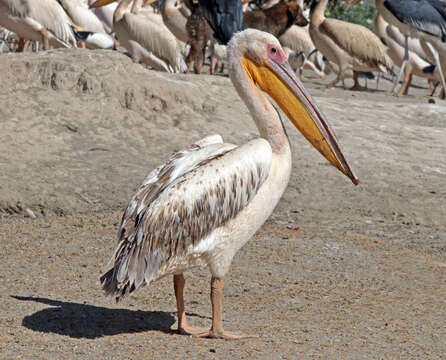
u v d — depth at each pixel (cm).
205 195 601
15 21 2170
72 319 676
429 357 614
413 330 693
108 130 1566
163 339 632
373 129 1786
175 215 594
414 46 2614
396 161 1530
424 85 3175
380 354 615
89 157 1416
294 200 1274
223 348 612
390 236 1119
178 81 1881
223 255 635
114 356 580
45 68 1709
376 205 1268
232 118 1748
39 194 1208
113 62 1784
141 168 1387
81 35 2550
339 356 603
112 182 1303
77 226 1082
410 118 1992
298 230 1119
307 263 932
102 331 647
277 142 669
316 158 1508
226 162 610
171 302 761
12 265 859
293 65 2941
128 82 1722
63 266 866
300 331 672
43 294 753
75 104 1641
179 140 1571
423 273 914
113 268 589
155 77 1802
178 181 600
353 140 1662
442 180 1420
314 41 2666
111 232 1050
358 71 2816
